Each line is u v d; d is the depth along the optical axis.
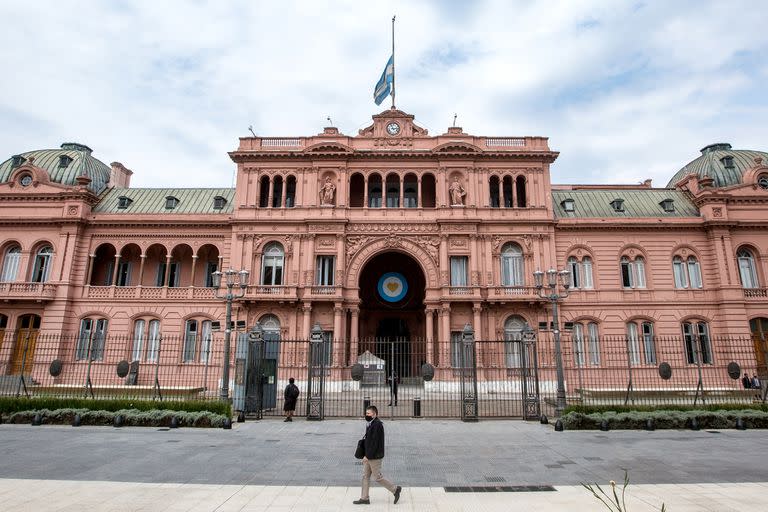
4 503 11.41
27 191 46.97
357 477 14.23
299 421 25.30
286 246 44.84
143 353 44.59
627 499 12.05
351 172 46.62
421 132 47.97
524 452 17.83
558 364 25.73
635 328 44.62
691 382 43.00
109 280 48.72
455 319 43.28
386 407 30.73
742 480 13.93
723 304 44.12
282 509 11.26
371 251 44.84
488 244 44.62
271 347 32.41
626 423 23.02
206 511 11.02
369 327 50.91
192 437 20.41
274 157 46.50
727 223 45.62
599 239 46.38
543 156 46.31
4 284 44.62
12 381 32.44
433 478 14.23
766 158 50.66
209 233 47.31
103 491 12.48
